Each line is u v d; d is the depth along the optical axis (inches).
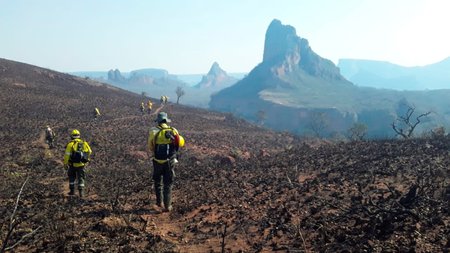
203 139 1798.7
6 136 1205.7
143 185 441.4
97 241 228.7
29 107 2217.0
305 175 461.7
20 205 345.7
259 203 328.8
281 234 242.4
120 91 4766.2
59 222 261.9
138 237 236.2
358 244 207.6
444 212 250.7
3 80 3245.6
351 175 419.8
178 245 229.8
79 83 4436.5
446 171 390.9
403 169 428.1
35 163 692.7
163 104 3690.9
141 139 1397.6
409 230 220.7
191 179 487.8
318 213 280.7
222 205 327.9
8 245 227.0
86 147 397.7
